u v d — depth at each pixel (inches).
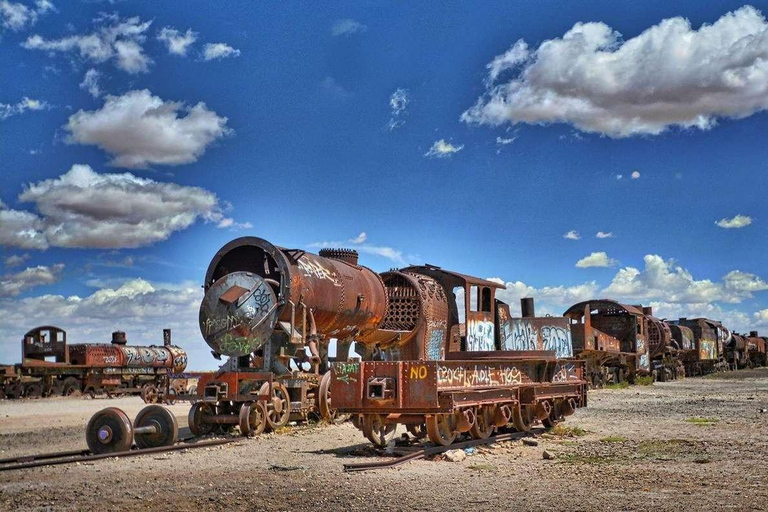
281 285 686.5
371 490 402.0
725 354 2864.2
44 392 1408.7
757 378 2070.6
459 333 824.3
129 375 1549.0
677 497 379.2
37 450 597.9
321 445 593.3
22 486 422.6
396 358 805.9
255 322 682.2
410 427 597.3
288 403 705.6
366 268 826.8
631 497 380.8
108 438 544.7
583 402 794.8
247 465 490.3
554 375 729.0
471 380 573.3
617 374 1654.8
